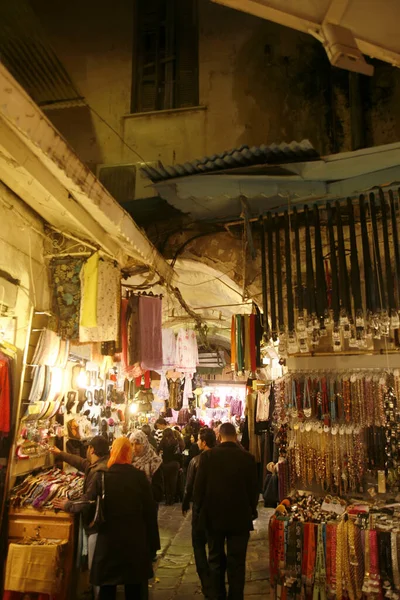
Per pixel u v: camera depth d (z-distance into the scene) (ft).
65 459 17.52
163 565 19.36
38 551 13.51
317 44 27.53
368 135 24.90
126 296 21.07
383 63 25.43
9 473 14.73
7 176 14.01
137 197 27.45
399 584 12.40
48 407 16.85
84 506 13.08
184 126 28.19
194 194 17.75
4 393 14.48
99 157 28.86
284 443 16.89
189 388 39.78
